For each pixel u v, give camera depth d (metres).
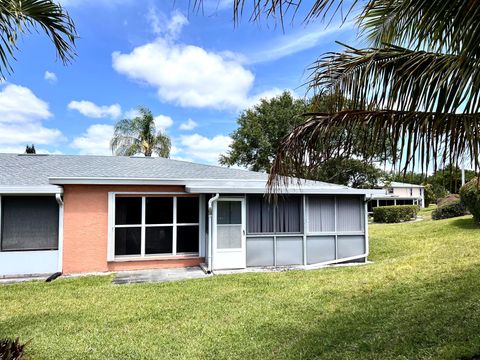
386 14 2.78
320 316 5.02
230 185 9.39
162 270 9.22
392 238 13.29
